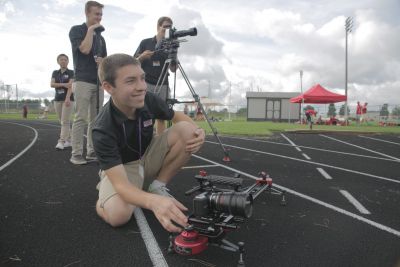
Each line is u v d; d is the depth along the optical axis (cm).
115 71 217
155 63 516
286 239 236
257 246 223
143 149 275
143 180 280
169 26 501
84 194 335
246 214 183
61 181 383
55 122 1802
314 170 488
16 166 462
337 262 202
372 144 864
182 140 276
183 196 334
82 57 463
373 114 2514
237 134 1054
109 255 207
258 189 315
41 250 212
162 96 520
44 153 579
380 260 205
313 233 247
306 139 966
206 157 587
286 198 338
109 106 238
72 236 235
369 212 297
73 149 479
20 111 4219
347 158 613
